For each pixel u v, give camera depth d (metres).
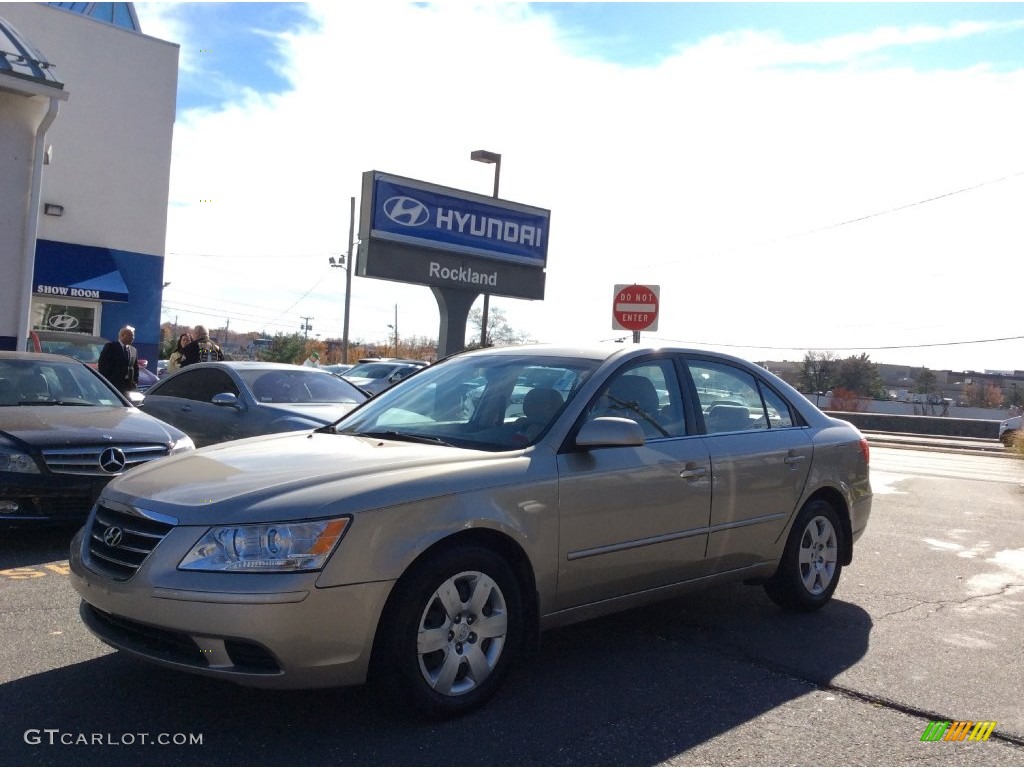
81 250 22.27
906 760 3.70
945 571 7.31
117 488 4.11
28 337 15.50
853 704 4.28
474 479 3.99
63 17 21.66
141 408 11.02
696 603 6.04
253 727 3.75
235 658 3.49
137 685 4.15
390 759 3.50
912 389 88.06
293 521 3.53
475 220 16.95
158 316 23.80
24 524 6.54
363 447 4.43
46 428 6.88
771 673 4.66
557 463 4.32
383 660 3.67
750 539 5.32
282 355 45.03
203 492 3.77
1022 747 3.86
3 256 14.45
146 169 23.31
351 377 21.84
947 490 13.85
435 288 16.69
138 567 3.64
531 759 3.55
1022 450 24.09
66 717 3.79
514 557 4.15
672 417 5.07
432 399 5.13
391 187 15.81
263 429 9.45
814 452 5.80
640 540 4.64
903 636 5.39
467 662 3.92
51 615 5.12
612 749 3.68
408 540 3.69
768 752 3.72
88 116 22.28
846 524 6.11
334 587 3.50
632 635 5.26
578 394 4.64
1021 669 4.84
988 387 83.25
